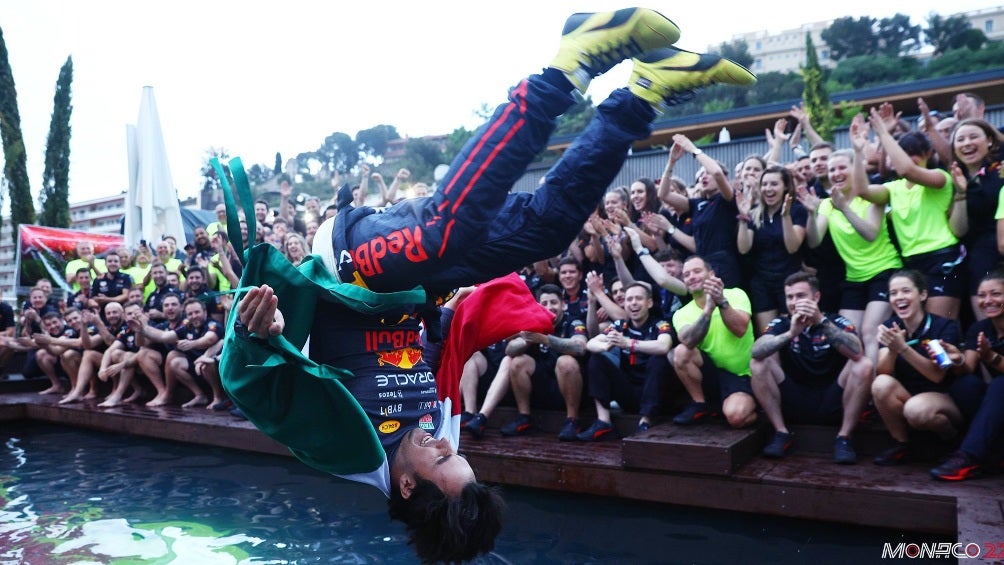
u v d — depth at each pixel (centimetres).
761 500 378
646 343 471
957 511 316
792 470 393
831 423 435
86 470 529
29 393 814
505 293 273
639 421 488
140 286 768
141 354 712
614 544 350
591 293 521
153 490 470
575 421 494
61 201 1909
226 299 693
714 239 498
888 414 399
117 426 662
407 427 229
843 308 466
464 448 470
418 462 220
